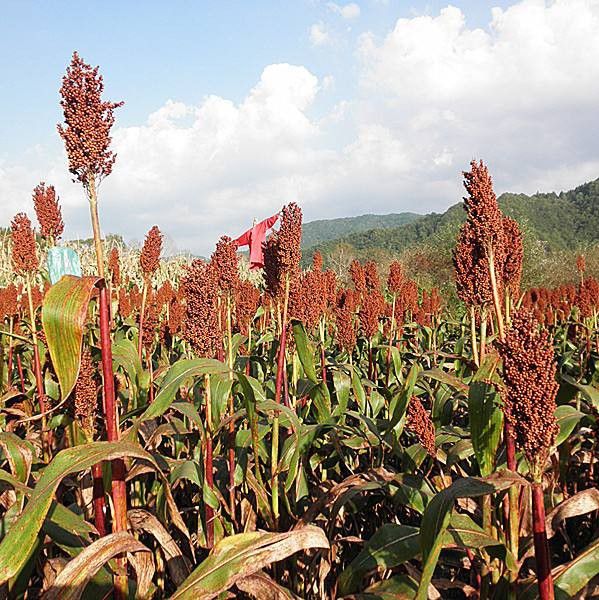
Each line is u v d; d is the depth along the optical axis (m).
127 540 2.26
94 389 2.96
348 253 57.12
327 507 4.03
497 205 2.89
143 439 4.58
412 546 2.93
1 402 5.20
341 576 2.98
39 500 1.98
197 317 3.35
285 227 4.19
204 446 3.27
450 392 4.65
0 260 24.88
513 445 2.74
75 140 2.38
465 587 3.20
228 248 4.10
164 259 23.77
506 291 3.81
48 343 2.09
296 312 5.05
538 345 2.02
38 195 6.54
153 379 5.18
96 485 2.53
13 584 2.53
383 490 3.87
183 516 4.67
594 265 36.06
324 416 4.51
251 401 3.03
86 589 2.46
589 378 7.04
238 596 3.47
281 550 2.31
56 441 5.17
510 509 2.75
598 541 2.55
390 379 6.63
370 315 7.09
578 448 4.16
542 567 2.14
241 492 4.14
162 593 3.69
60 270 3.92
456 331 14.38
